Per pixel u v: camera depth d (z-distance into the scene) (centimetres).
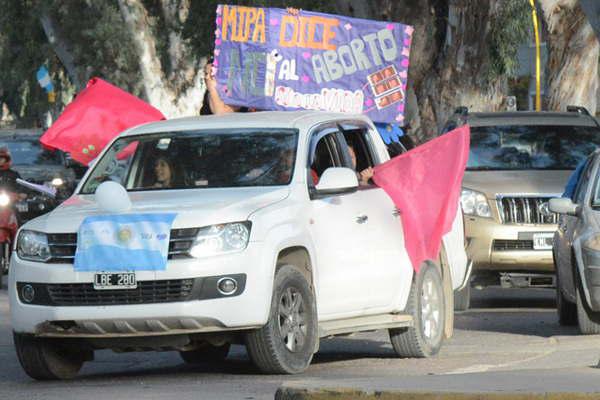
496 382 1551
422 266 2509
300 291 2162
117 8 11700
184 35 8981
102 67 11969
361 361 2442
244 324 2067
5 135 6172
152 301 2080
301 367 2162
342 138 2444
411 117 6275
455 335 2961
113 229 2112
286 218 2156
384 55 2838
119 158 2398
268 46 2841
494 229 3628
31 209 5366
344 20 2834
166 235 2084
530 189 3647
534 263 3628
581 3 4072
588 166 3109
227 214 2100
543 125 3925
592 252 2733
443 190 2472
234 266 2066
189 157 2338
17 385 2177
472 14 6019
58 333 2134
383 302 2405
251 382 2056
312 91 2847
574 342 2667
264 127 2367
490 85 6094
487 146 3869
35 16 12062
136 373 2359
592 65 6112
